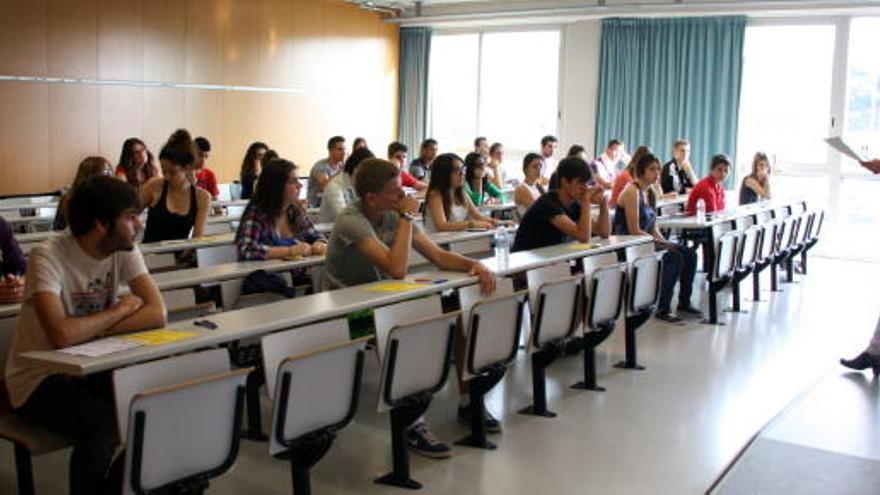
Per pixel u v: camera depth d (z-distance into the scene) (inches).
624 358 211.2
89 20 343.0
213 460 95.1
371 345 141.3
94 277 105.6
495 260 170.7
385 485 130.7
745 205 324.8
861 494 129.7
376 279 150.0
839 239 394.9
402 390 121.0
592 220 225.9
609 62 429.1
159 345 99.2
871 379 192.9
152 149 370.6
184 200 194.9
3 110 318.3
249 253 169.2
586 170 198.7
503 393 179.8
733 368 203.0
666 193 356.5
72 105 340.2
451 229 224.4
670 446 150.6
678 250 255.0
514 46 471.5
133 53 360.2
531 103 470.3
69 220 103.8
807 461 142.5
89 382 102.2
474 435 147.9
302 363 101.7
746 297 294.7
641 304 193.6
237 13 402.0
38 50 327.0
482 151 389.4
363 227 144.3
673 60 413.1
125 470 86.1
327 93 453.7
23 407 100.9
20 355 95.3
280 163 172.1
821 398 177.8
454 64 493.0
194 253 183.5
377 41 482.3
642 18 417.7
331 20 451.2
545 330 156.3
